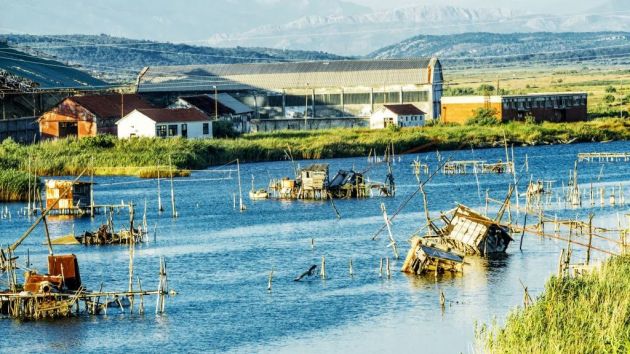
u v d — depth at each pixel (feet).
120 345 390.01
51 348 387.14
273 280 493.36
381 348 382.63
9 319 424.05
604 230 571.28
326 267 521.24
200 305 446.60
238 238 613.11
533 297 447.01
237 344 391.45
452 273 497.87
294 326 413.39
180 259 548.72
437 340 390.42
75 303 444.14
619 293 374.84
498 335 349.82
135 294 443.32
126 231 600.80
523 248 554.87
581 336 330.34
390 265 522.06
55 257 447.42
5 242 600.39
